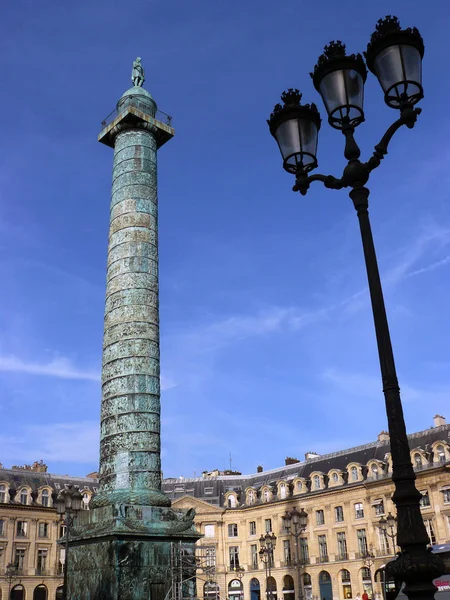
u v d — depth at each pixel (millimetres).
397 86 7398
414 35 7441
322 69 7973
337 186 7914
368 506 55219
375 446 59406
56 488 65562
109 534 19953
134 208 25594
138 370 23078
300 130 8492
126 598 19438
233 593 63812
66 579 21781
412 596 5898
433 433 54750
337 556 56594
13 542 59125
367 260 7348
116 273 24656
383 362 6844
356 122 7953
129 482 21469
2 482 60719
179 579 20828
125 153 26781
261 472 71188
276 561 61438
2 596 56750
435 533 49469
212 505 67000
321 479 60688
